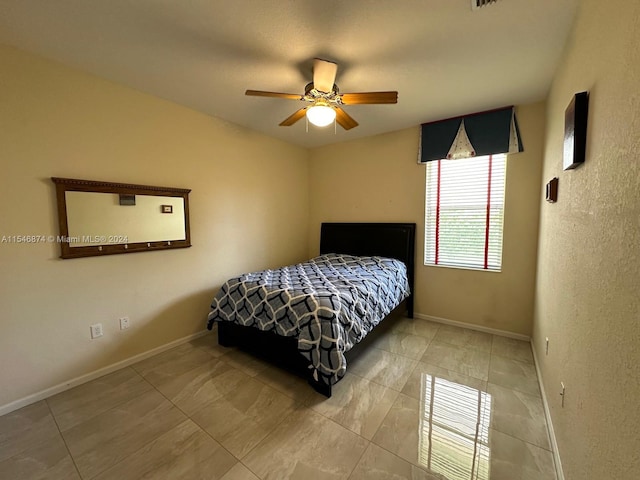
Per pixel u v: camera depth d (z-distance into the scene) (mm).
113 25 1645
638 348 689
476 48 1865
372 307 2424
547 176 2287
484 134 2930
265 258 3779
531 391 2041
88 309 2221
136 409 1881
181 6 1495
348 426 1713
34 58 1916
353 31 1701
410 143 3471
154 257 2621
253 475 1398
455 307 3291
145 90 2461
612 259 876
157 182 2613
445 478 1369
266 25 1650
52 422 1769
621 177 824
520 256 2879
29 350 1946
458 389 2070
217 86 2396
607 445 859
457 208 3250
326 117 2180
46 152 1984
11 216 1857
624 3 842
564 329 1471
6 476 1407
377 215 3803
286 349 2230
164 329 2715
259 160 3637
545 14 1532
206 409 1875
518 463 1454
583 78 1304
